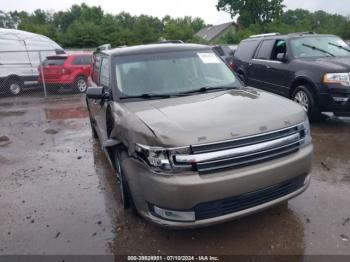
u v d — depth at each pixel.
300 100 7.54
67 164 5.90
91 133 7.89
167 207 3.08
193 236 3.59
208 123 3.18
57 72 14.24
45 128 8.70
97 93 4.38
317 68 7.11
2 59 14.51
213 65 4.82
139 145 3.25
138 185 3.31
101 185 4.95
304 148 3.54
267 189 3.24
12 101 13.50
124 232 3.73
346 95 6.69
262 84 8.94
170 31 59.31
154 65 4.60
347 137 6.43
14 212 4.29
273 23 55.16
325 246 3.33
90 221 3.99
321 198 4.20
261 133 3.19
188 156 2.99
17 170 5.76
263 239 3.48
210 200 3.02
